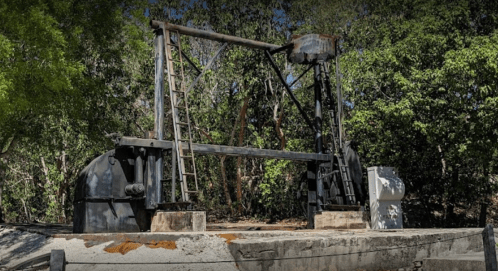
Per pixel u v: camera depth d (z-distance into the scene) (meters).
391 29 21.23
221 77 25.61
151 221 10.81
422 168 21.77
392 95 19.91
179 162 11.08
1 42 11.43
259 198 26.59
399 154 20.02
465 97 17.06
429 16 19.20
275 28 26.70
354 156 13.98
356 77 19.84
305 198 14.64
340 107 13.89
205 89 25.52
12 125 16.78
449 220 21.81
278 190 24.62
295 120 25.12
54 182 27.72
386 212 13.23
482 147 16.72
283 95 24.77
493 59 15.57
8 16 12.16
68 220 30.42
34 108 13.87
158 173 11.04
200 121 25.56
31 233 12.08
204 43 26.66
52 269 4.34
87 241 9.06
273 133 27.72
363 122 19.23
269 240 7.37
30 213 32.72
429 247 9.60
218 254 7.52
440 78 16.97
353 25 24.02
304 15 25.75
